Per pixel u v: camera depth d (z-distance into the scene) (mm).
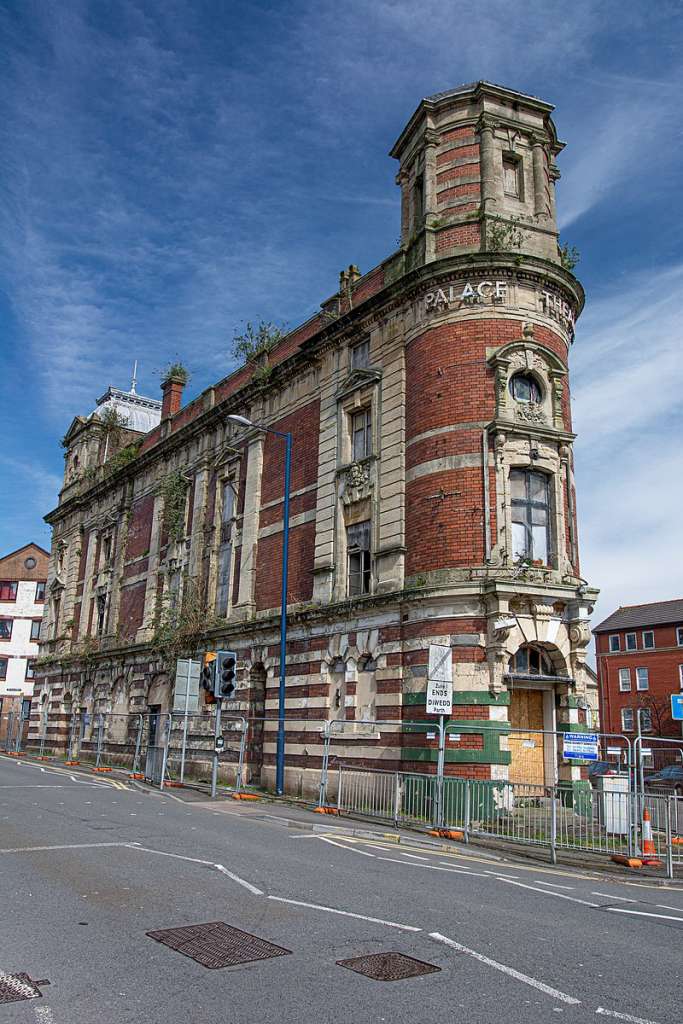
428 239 22359
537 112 23672
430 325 21812
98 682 39906
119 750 35750
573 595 19766
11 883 9383
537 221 22688
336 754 22219
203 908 8414
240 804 20266
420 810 17953
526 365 21078
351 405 24781
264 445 29672
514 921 8438
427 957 6883
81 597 44531
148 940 7148
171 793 22188
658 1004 5891
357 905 8812
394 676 20641
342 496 24328
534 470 20859
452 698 18844
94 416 48469
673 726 57875
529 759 19562
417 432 21578
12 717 47938
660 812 16641
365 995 5855
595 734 16406
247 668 27594
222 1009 5523
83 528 46219
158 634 34000
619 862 13852
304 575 25688
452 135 23172
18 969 6277
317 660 23922
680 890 11758
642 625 61781
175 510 35031
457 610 19406
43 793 20219
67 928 7484
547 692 20078
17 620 69312
